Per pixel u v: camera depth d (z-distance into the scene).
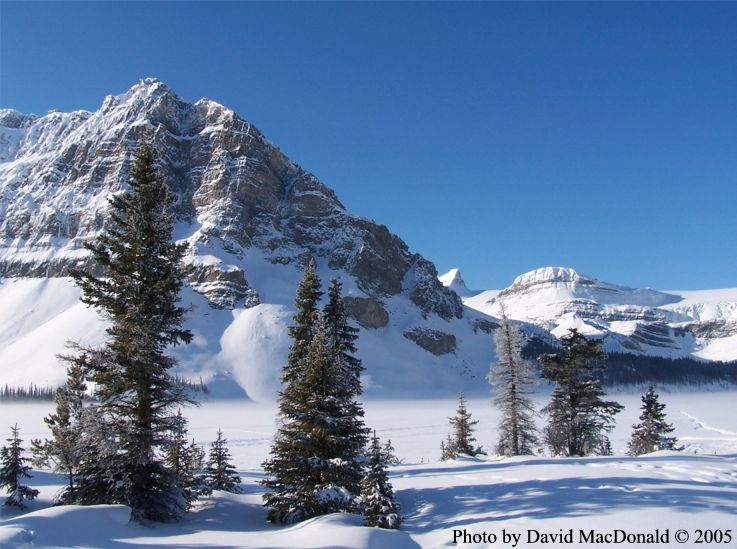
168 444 22.05
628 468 25.92
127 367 21.20
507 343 46.25
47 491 29.84
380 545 15.73
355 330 33.91
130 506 19.94
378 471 19.45
